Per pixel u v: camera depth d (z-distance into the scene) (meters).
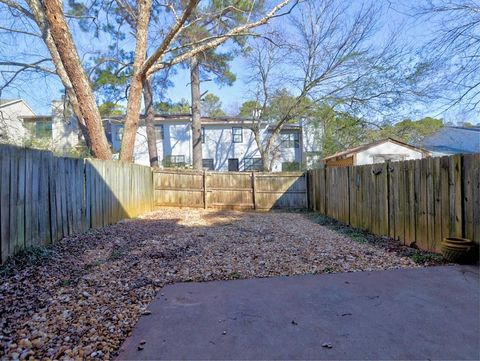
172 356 1.95
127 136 8.66
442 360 1.85
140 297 2.90
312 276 3.48
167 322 2.41
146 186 9.55
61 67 8.68
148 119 14.61
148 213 9.09
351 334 2.18
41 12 8.41
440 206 4.20
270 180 11.30
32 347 2.02
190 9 7.08
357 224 6.89
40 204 3.97
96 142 7.61
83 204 5.25
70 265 3.60
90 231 5.31
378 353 1.94
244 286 3.19
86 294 2.87
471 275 3.33
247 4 10.64
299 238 5.62
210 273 3.60
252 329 2.28
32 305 2.58
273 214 9.87
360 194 6.74
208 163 19.86
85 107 7.45
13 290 2.79
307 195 11.24
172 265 3.85
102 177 6.08
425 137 17.05
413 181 4.81
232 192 11.22
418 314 2.46
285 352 1.97
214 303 2.76
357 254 4.44
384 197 5.71
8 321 2.31
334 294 2.93
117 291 3.00
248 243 5.11
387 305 2.65
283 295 2.93
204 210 10.59
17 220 3.48
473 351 1.94
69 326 2.31
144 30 8.43
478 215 3.62
